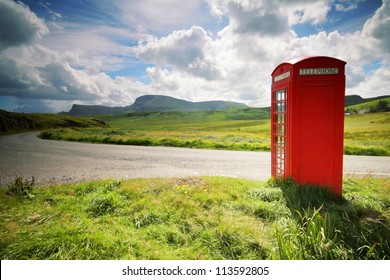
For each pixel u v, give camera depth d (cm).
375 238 418
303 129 645
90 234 439
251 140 2580
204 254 407
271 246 421
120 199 611
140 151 1741
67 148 1958
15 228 467
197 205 573
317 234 404
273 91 801
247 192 670
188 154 1564
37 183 815
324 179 648
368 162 1254
